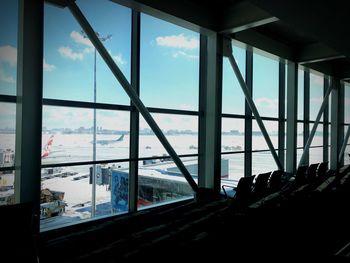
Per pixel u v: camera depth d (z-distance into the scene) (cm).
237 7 689
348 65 1271
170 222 562
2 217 257
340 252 395
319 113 1200
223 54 744
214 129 738
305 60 1007
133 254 409
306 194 797
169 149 642
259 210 618
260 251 409
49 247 436
